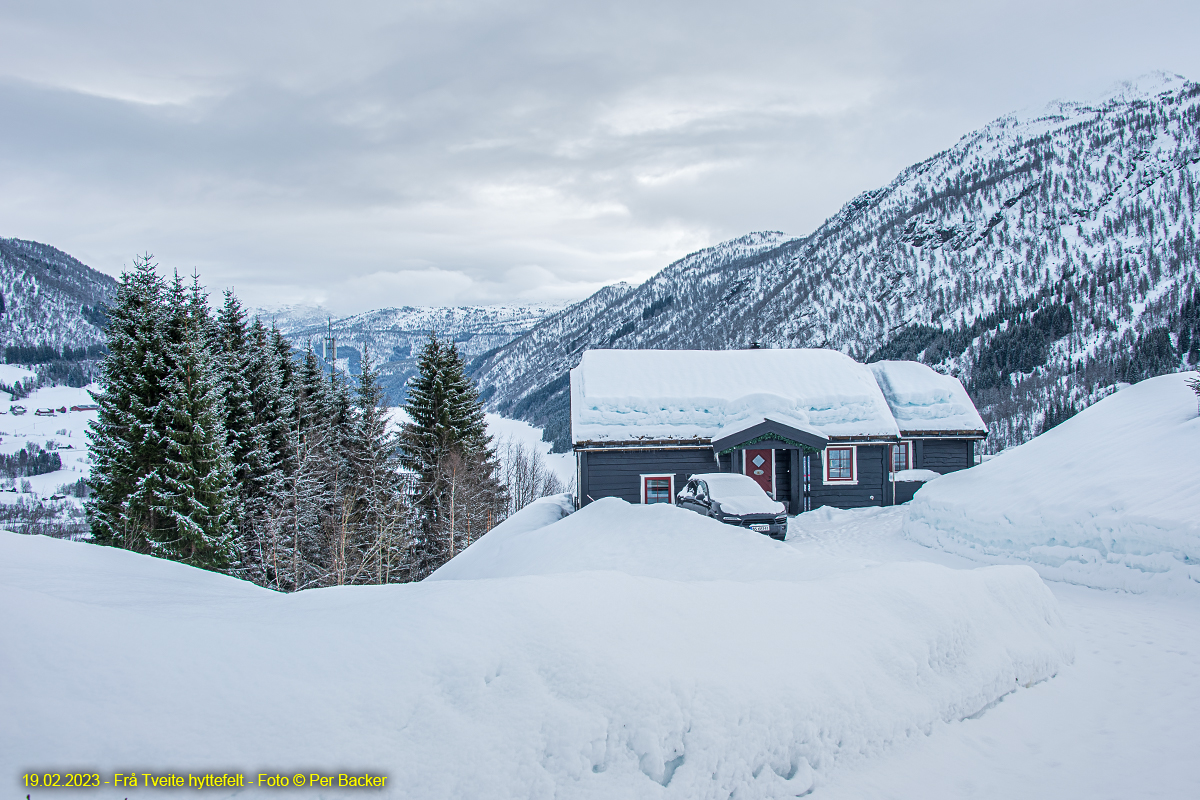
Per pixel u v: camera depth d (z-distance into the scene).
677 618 5.09
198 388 22.31
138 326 22.19
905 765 4.71
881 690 5.10
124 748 3.14
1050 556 12.70
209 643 3.93
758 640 5.08
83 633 3.75
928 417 25.73
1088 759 5.08
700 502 18.14
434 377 33.72
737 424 22.97
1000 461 18.34
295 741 3.40
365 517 32.19
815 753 4.44
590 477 23.28
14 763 2.94
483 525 35.12
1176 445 13.43
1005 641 6.56
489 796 3.42
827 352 28.17
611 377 25.44
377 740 3.51
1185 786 4.66
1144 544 11.05
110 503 21.70
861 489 23.94
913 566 7.12
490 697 3.94
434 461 33.44
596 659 4.32
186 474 21.67
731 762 4.09
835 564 9.23
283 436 28.58
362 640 4.21
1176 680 6.75
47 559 6.84
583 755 3.75
